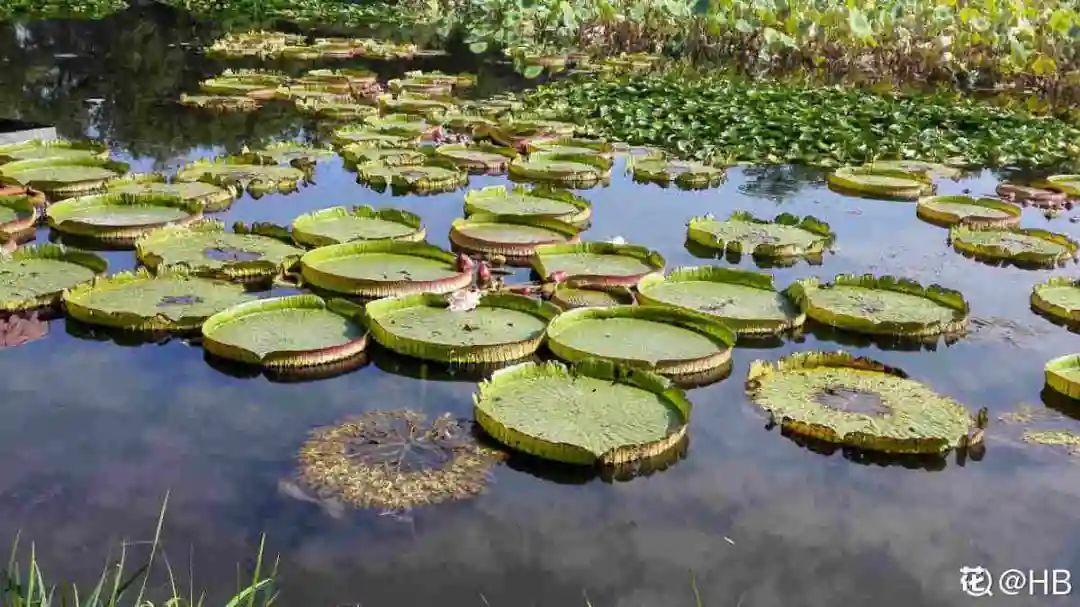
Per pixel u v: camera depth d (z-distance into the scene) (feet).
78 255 17.44
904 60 45.98
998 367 15.29
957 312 16.75
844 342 16.02
